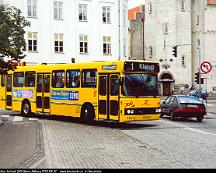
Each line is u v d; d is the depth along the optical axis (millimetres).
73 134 18906
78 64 24469
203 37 76125
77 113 24344
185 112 26016
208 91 75625
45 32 51625
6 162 11492
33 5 51062
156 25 73688
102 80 22547
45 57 51531
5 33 21578
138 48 78312
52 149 14148
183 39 74062
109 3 55719
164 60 73125
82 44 54000
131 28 78000
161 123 24906
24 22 22828
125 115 21281
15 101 30250
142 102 21828
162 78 73062
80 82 24188
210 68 30266
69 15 53188
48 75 27031
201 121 26688
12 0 49594
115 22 56188
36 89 28094
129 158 12367
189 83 74125
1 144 15180
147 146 15055
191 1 76188
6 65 22859
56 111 26188
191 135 18562
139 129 21328
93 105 23156
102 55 55062
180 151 13781
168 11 73188
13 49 21984
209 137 17781
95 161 11805
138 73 21844
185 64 73875
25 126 22375
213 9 76812
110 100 21969
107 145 15344
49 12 51938
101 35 55062
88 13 54375
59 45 52656
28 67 28969
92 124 23766
